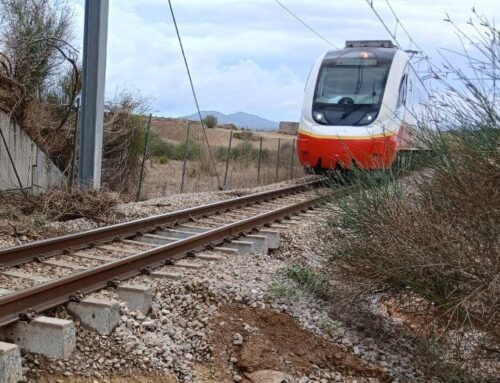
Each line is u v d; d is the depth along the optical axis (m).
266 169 25.25
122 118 15.93
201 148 26.80
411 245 5.36
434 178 5.48
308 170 17.03
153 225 9.95
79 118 12.90
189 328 5.57
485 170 4.99
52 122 14.27
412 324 6.01
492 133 4.95
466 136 5.16
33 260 7.21
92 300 5.29
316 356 5.40
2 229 8.95
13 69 13.89
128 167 16.42
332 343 5.59
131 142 16.41
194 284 6.31
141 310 5.74
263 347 5.33
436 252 5.13
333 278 6.34
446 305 5.09
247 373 5.07
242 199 13.20
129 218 11.19
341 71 17.11
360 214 6.17
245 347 5.31
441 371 5.24
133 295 5.78
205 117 55.56
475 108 5.09
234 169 24.50
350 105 16.44
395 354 5.65
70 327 4.80
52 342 4.71
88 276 5.74
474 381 5.07
